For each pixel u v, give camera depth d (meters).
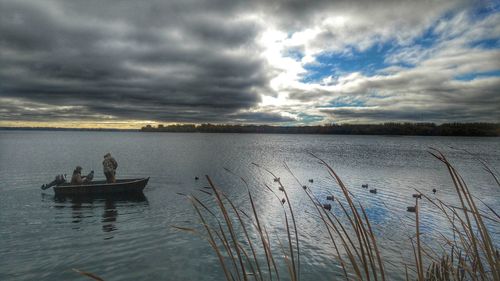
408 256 9.07
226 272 1.79
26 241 10.53
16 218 13.34
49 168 31.88
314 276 8.15
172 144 109.12
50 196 17.86
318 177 28.62
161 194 18.86
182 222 12.80
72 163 37.56
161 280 7.98
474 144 129.88
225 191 20.33
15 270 8.37
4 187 20.52
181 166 35.62
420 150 83.06
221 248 9.96
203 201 16.97
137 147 82.38
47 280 7.88
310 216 13.95
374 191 20.47
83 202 16.53
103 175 28.56
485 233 1.76
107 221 12.96
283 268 8.63
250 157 52.06
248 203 16.64
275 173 31.06
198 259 9.19
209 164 38.56
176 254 9.54
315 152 68.69
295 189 21.56
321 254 9.55
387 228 12.15
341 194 19.70
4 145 84.94
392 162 45.50
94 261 9.02
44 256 9.32
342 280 7.90
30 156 47.38
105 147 79.75
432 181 26.59
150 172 29.95
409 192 20.88
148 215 13.95
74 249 9.87
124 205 15.90
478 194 20.91
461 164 44.47
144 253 9.60
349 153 66.94
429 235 11.10
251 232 11.53
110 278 8.09
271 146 100.75
